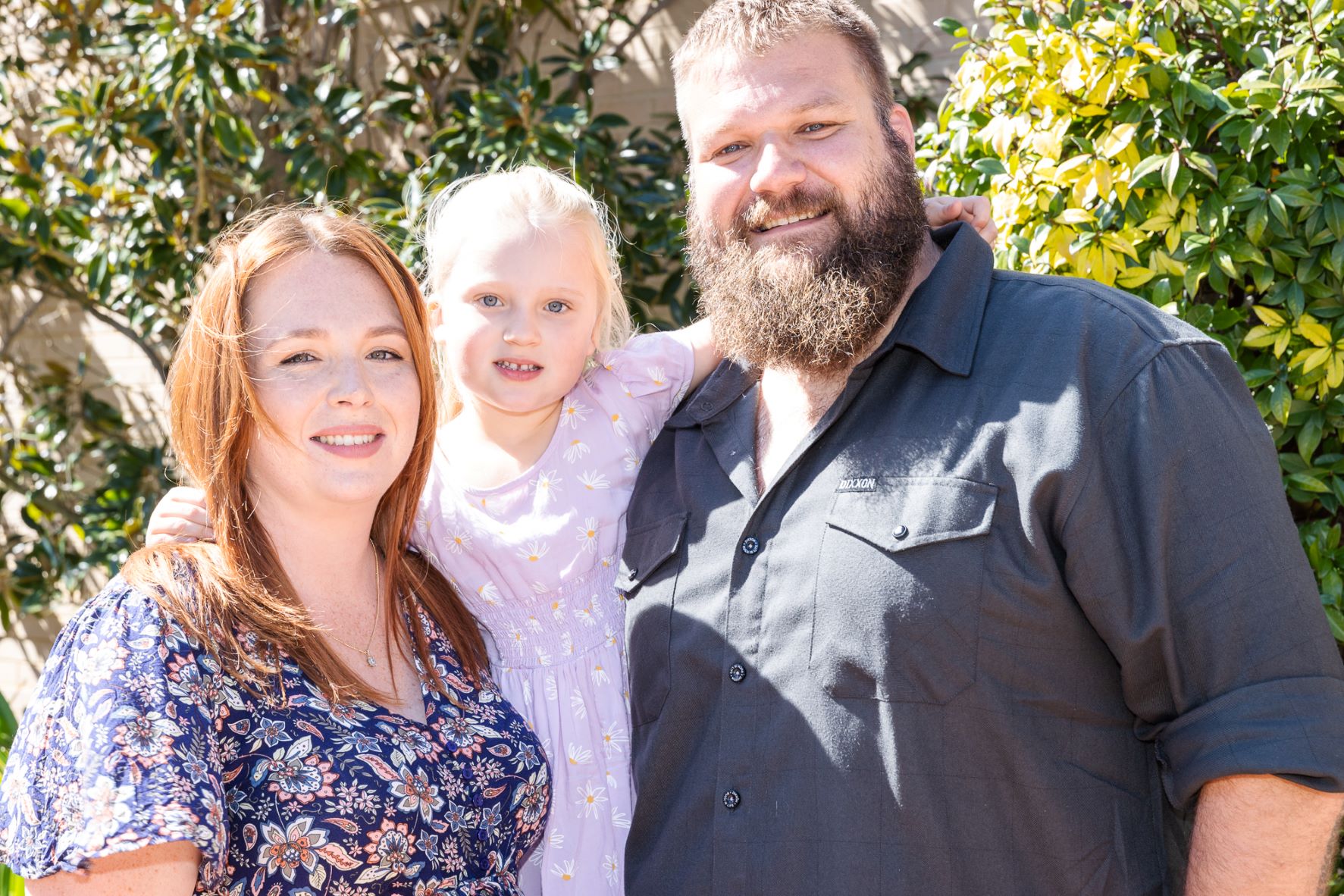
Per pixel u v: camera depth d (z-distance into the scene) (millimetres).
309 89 4398
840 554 1641
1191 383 1531
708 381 1971
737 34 1808
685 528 1841
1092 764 1575
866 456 1686
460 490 2150
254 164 4398
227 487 1678
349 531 1779
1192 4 2395
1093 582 1519
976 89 2598
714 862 1661
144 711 1458
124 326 5141
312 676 1632
